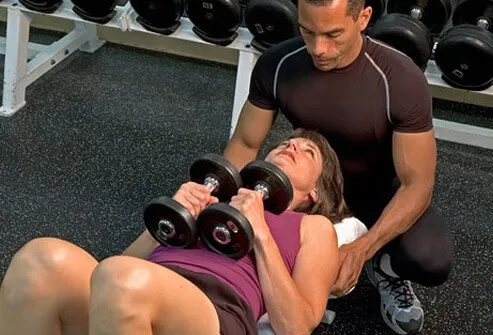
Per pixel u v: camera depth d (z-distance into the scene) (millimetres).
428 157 1787
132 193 2605
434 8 2588
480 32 2371
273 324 1497
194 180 1683
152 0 2586
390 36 2383
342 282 1680
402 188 1817
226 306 1422
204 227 1477
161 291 1273
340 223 1823
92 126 2967
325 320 2100
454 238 2488
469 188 2756
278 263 1479
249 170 1589
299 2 1618
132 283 1243
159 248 1586
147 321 1270
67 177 2652
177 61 3516
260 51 2617
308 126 1867
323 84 1786
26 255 1355
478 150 2982
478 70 2404
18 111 3029
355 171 1913
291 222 1597
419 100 1737
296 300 1471
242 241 1440
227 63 3512
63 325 1390
